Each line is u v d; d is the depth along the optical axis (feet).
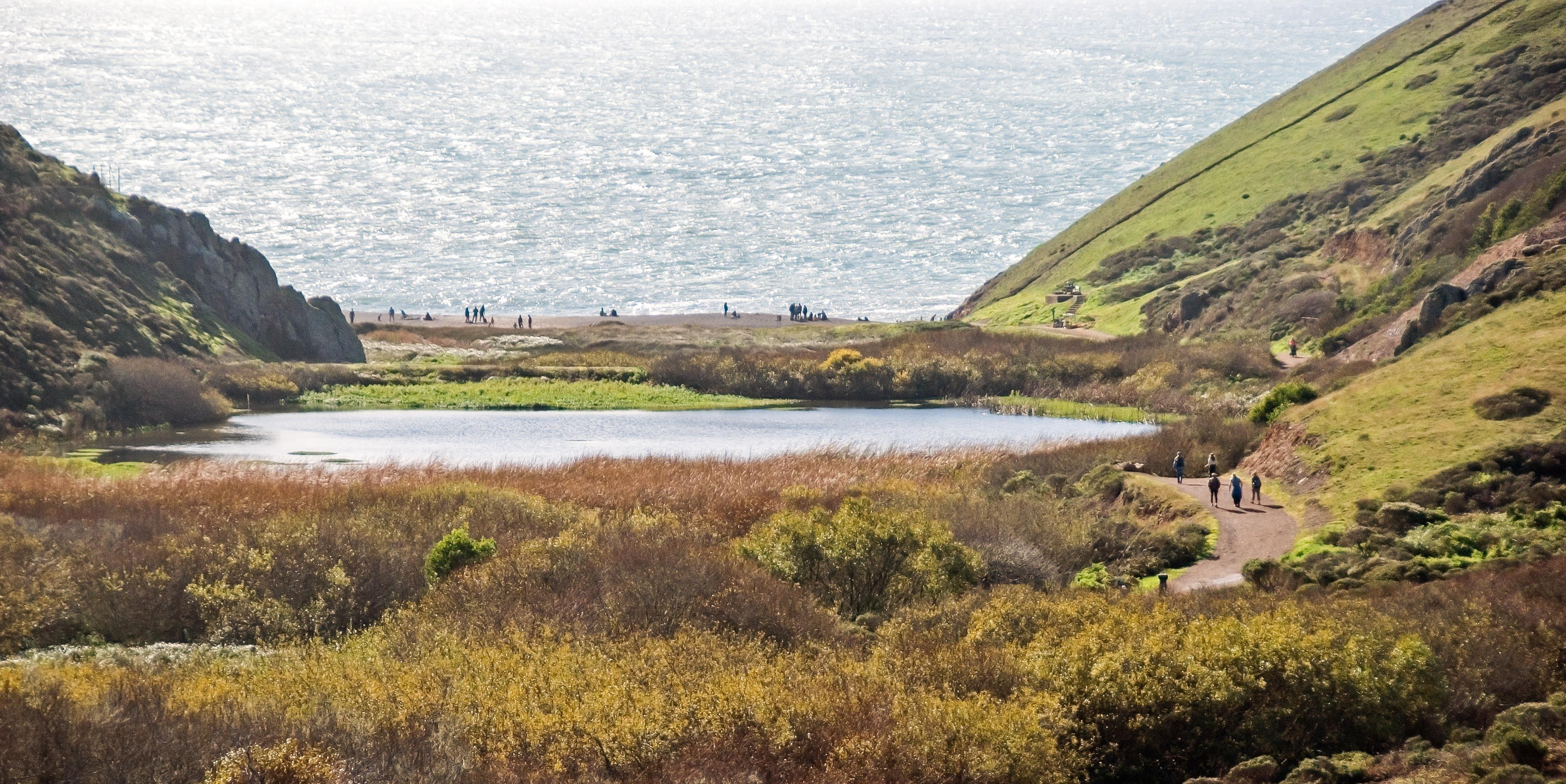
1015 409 339.16
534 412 327.88
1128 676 99.76
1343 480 182.70
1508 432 175.01
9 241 324.39
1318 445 198.90
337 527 158.92
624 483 209.05
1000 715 93.15
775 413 336.08
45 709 85.66
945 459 240.73
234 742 86.63
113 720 85.87
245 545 149.89
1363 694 97.04
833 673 107.76
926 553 150.71
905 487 204.54
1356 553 151.43
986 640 116.57
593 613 131.13
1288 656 100.12
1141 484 201.05
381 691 100.42
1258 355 344.69
